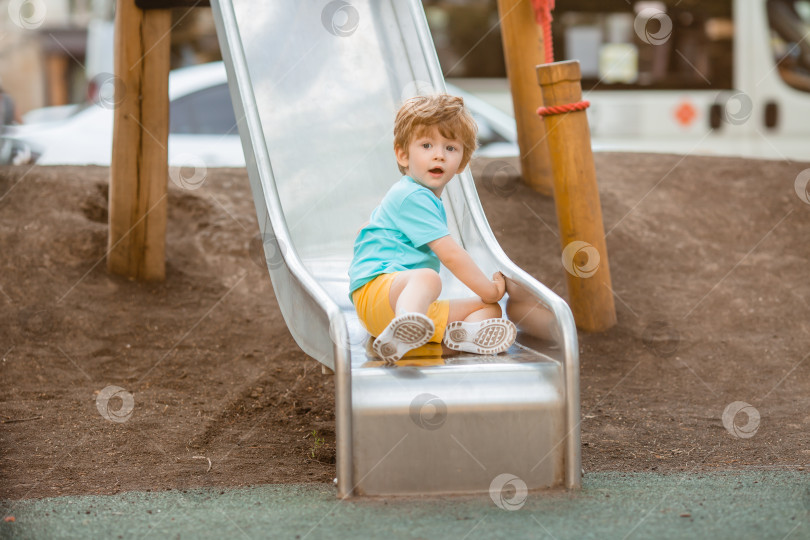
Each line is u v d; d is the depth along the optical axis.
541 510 2.47
